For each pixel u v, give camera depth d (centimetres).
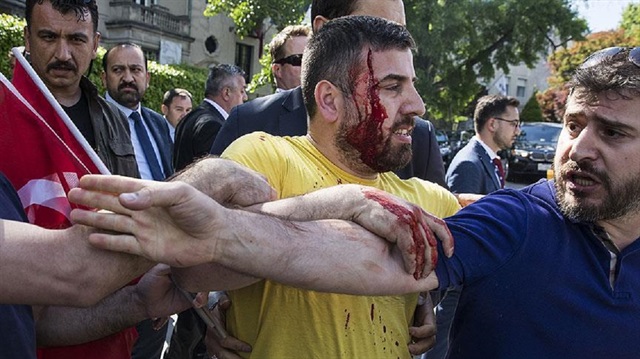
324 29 161
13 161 151
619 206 134
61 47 272
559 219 142
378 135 154
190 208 101
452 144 1881
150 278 152
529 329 138
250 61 2800
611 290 136
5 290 103
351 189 133
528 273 137
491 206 145
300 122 233
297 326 146
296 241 116
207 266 128
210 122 371
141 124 429
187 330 248
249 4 1560
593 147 133
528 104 3572
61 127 156
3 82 147
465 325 146
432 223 133
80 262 107
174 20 2442
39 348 155
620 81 128
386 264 126
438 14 1939
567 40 2206
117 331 155
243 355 155
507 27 2136
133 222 102
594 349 135
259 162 152
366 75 152
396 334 158
